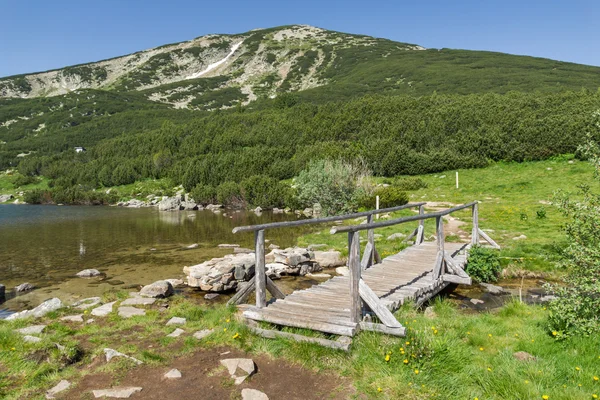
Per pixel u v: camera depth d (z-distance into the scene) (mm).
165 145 77188
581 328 6930
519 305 9625
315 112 73938
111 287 14945
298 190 38812
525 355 6605
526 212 24000
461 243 16875
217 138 72062
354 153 47000
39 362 6793
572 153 38562
